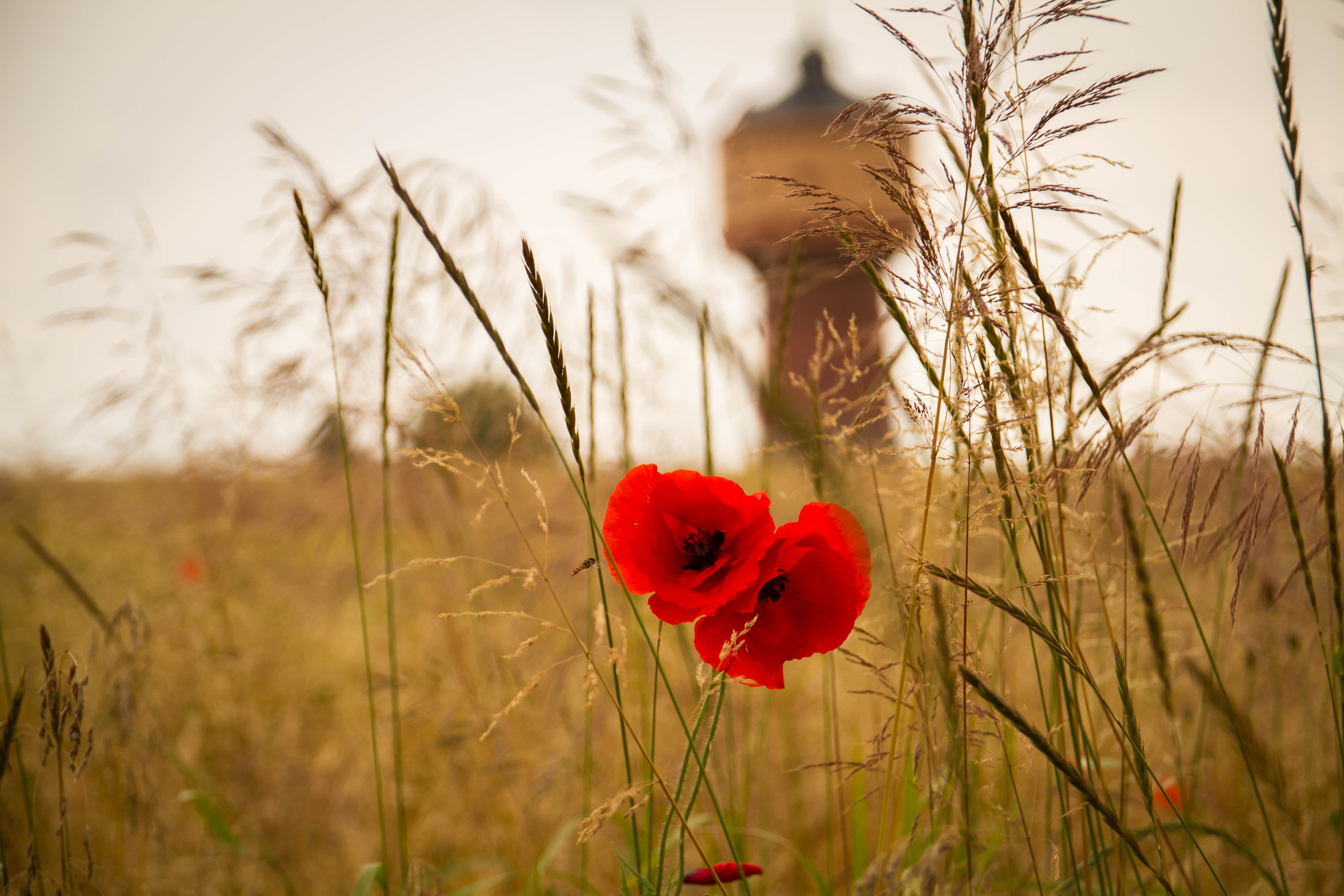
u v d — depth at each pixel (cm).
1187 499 136
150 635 269
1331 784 228
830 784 205
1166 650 175
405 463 307
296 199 180
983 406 130
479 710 276
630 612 245
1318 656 231
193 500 381
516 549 329
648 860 150
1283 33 148
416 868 189
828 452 182
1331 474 142
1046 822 169
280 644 364
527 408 262
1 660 193
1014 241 131
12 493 492
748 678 129
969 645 151
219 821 226
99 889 207
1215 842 226
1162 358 130
